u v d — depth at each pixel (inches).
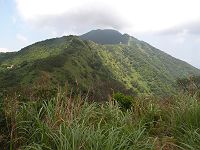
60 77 3531.0
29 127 216.5
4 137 215.5
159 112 301.7
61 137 187.0
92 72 4707.2
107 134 216.5
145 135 248.1
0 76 2610.7
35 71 3245.6
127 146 196.9
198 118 259.3
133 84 6540.4
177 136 252.8
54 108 237.1
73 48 5753.0
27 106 242.1
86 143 192.1
